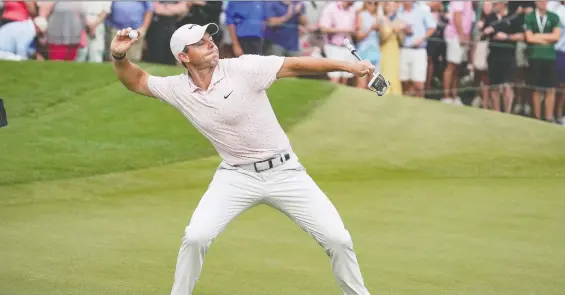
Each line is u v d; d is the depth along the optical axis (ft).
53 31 143.23
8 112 138.00
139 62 146.61
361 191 123.03
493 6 148.25
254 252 89.10
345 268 62.34
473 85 150.00
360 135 144.66
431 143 143.43
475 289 76.79
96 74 145.79
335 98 152.56
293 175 62.69
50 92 142.31
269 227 100.58
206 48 60.13
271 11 144.25
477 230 100.78
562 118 150.10
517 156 140.05
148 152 135.74
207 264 84.33
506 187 126.31
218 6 144.56
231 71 60.49
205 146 139.74
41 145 133.49
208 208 61.98
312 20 145.38
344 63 59.77
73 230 98.99
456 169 136.15
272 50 145.48
